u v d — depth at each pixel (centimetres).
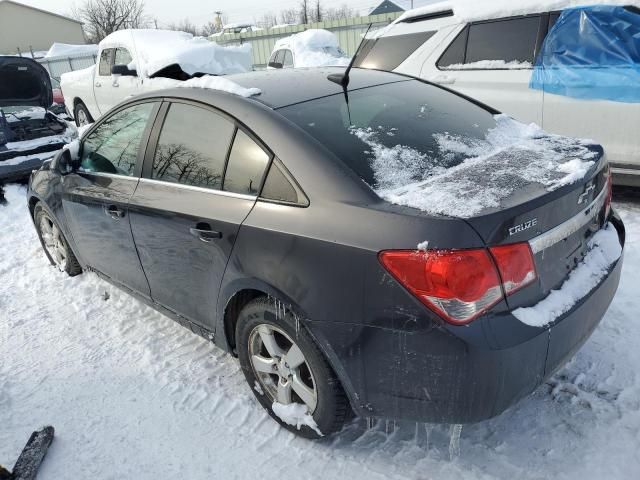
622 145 445
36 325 356
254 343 244
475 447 225
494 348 176
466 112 278
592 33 445
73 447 245
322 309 200
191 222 251
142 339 329
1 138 663
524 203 185
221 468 227
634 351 271
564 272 209
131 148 306
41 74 771
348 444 233
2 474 223
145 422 257
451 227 175
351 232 192
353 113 249
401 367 188
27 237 530
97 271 367
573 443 221
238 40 2122
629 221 434
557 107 469
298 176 214
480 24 511
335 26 1881
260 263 219
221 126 250
